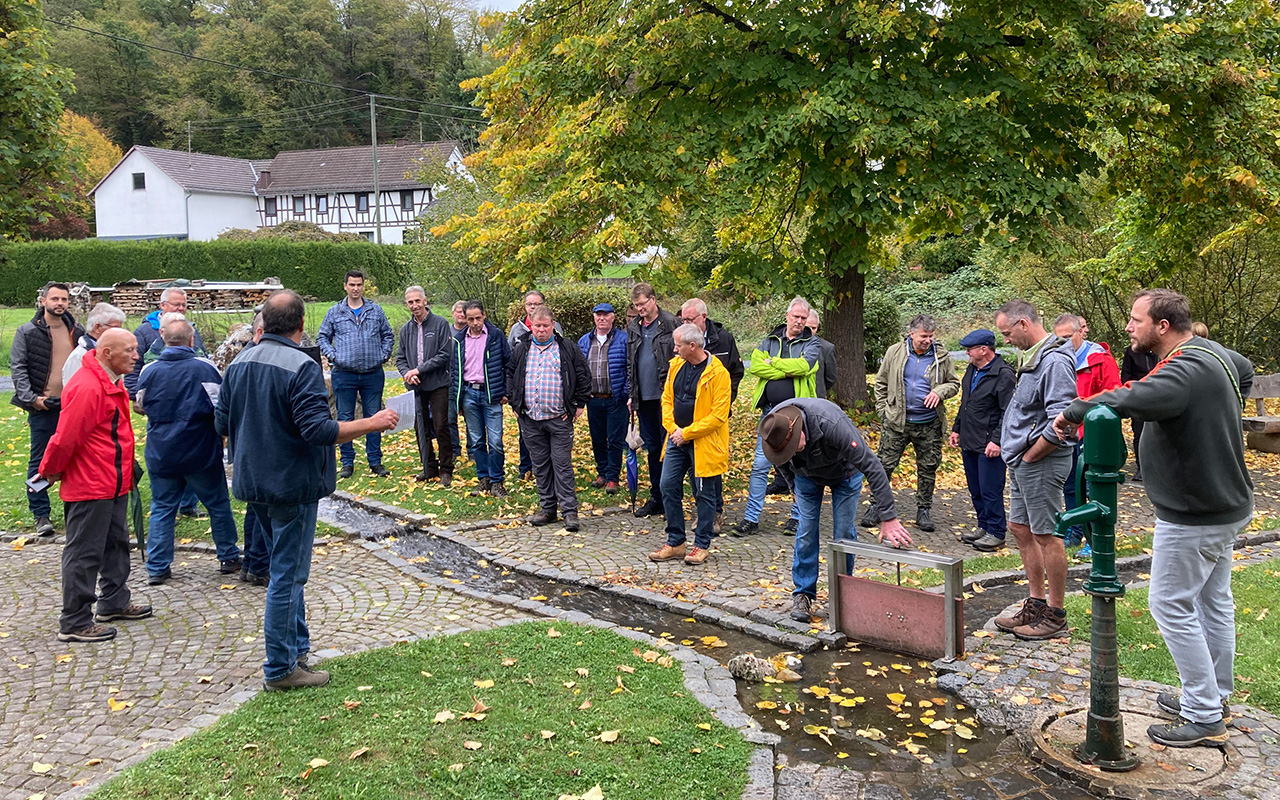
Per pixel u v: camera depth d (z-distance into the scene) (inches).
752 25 442.9
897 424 319.0
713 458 267.4
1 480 370.3
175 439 241.0
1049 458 197.2
